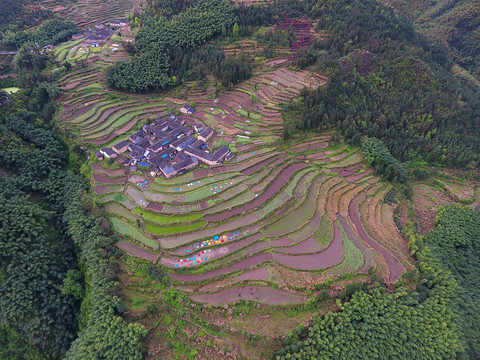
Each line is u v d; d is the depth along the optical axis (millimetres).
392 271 59719
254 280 57031
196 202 70000
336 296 54531
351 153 86062
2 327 53781
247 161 80625
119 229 65938
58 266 62906
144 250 62344
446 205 77125
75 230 63906
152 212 68562
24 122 85188
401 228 71125
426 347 49094
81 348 47875
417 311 51938
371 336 49219
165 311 53875
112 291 54188
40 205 71062
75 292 58938
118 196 73250
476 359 51719
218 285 56500
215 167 78875
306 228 66625
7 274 55969
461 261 64438
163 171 75000
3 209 61219
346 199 74875
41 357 53844
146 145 85000
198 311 53938
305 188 75250
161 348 50031
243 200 70688
